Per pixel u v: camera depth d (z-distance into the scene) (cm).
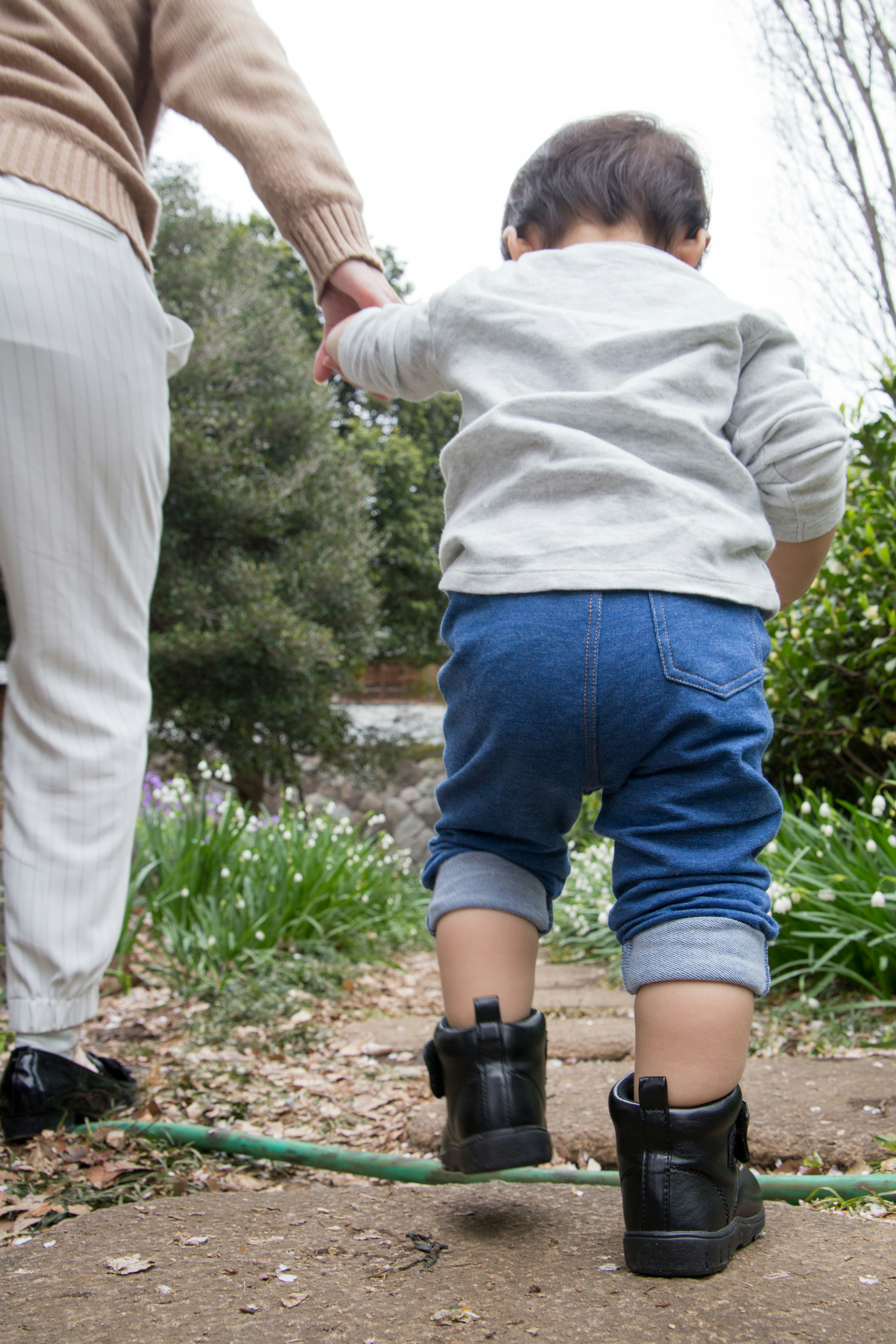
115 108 165
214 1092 202
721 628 109
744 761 106
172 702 974
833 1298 94
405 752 1237
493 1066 113
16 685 160
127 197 161
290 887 390
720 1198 102
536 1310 94
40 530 152
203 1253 112
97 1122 164
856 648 288
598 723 108
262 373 1088
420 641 1429
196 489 955
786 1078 187
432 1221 123
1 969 245
